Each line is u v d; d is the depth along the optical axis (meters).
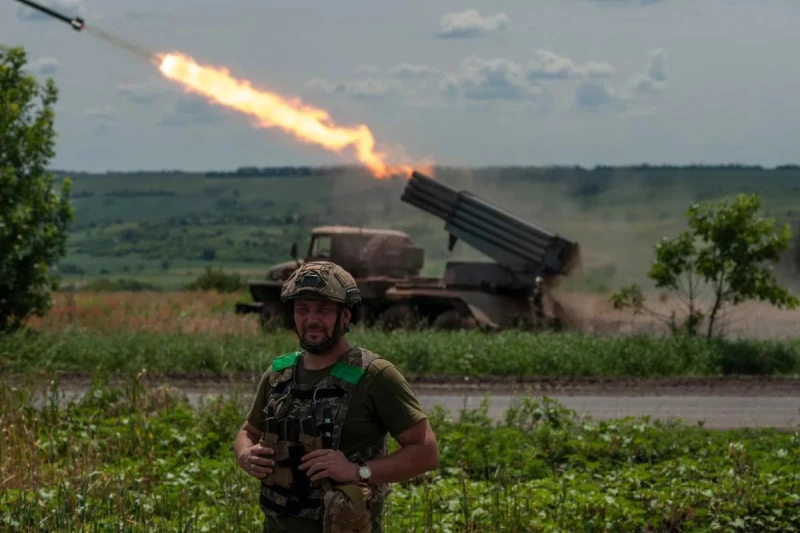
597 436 11.39
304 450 4.81
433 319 25.28
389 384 4.91
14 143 22.67
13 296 22.64
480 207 24.91
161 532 7.44
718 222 21.38
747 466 9.76
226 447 10.73
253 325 25.80
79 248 172.75
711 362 19.77
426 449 4.91
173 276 131.88
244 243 165.75
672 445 11.07
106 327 25.19
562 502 8.63
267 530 4.93
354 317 5.08
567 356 19.14
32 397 12.43
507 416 12.41
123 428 11.08
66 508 7.62
